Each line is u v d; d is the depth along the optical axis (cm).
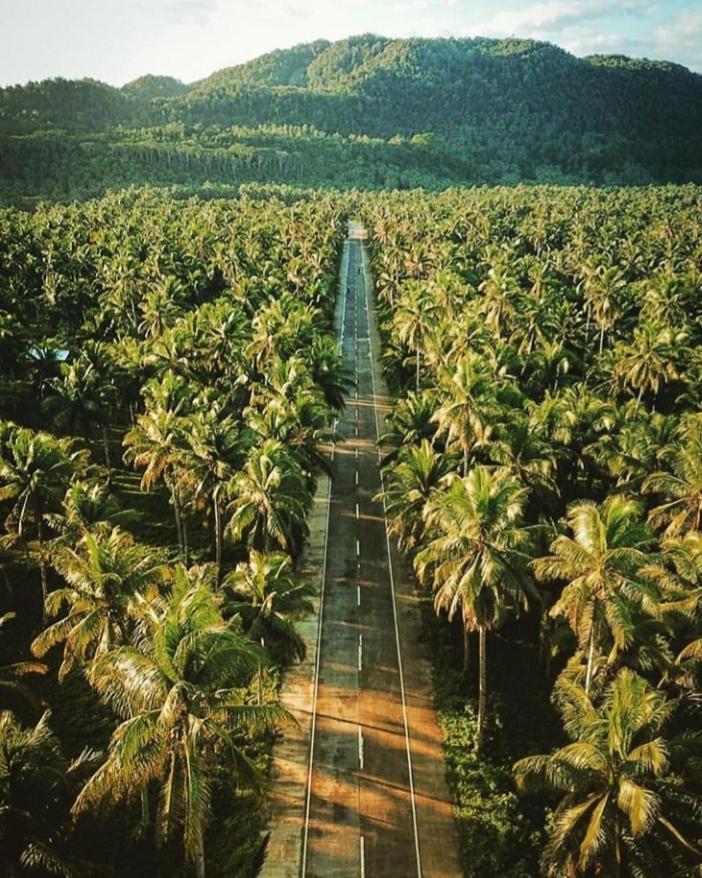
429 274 12800
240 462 5328
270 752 4078
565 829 2698
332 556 6075
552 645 4247
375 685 4622
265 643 3894
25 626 5144
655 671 4019
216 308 8981
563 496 6084
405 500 5009
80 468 5381
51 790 2647
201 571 3662
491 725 4269
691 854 2930
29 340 8806
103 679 2953
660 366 7506
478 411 5506
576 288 11906
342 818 3681
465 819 3675
